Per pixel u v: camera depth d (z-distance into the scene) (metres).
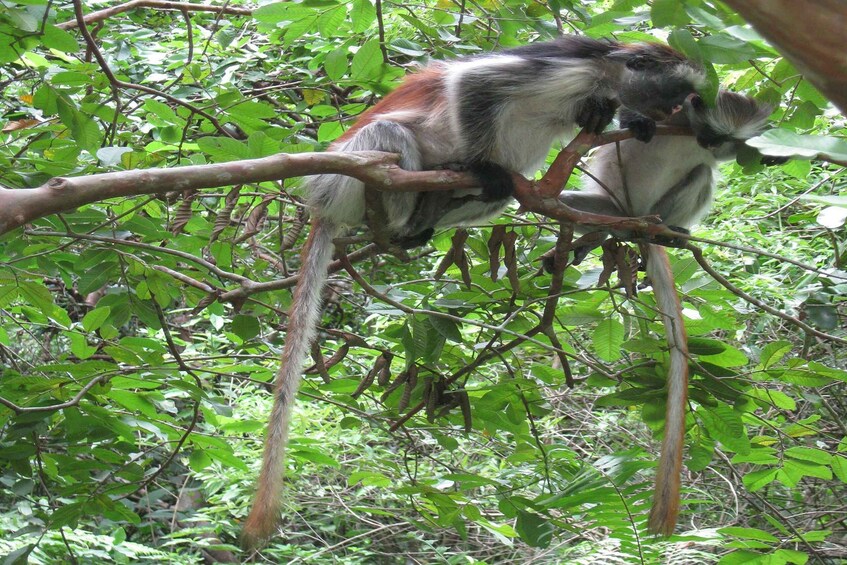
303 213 4.95
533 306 5.11
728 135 4.61
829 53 1.17
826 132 6.34
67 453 4.85
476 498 7.03
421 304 5.02
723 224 6.98
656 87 4.60
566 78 4.62
